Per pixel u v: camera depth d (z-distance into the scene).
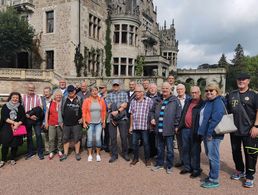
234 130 5.29
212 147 5.38
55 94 7.66
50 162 7.01
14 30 22.95
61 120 7.40
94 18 27.00
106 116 8.11
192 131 5.93
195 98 6.12
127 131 7.47
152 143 7.62
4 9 26.47
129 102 7.55
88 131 7.28
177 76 43.78
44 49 25.61
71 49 24.20
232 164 7.04
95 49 26.97
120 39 29.09
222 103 5.43
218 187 5.32
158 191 5.06
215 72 41.56
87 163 6.96
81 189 5.12
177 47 46.38
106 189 5.14
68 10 24.44
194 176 5.91
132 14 29.44
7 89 20.95
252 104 5.46
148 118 6.77
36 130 7.38
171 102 6.30
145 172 6.27
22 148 8.17
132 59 29.91
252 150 5.32
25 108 7.52
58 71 24.88
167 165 6.28
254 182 5.65
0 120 6.80
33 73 21.88
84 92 8.75
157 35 40.09
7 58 24.66
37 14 25.97
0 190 5.05
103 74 28.38
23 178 5.73
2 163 6.59
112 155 7.26
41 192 4.96
